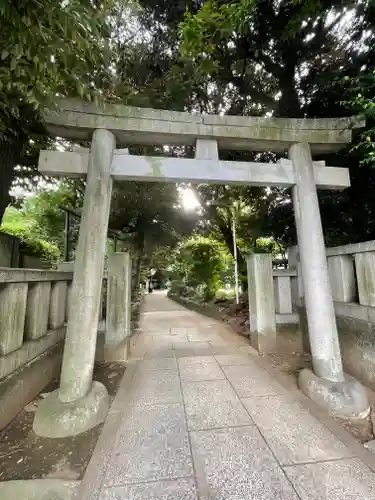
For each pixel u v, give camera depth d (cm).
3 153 295
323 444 160
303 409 202
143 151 440
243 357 330
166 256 1223
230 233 743
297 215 256
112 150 237
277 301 368
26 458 148
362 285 239
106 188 228
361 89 239
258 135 254
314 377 223
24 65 146
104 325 330
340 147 270
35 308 223
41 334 235
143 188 529
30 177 441
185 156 486
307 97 359
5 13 111
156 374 277
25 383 198
